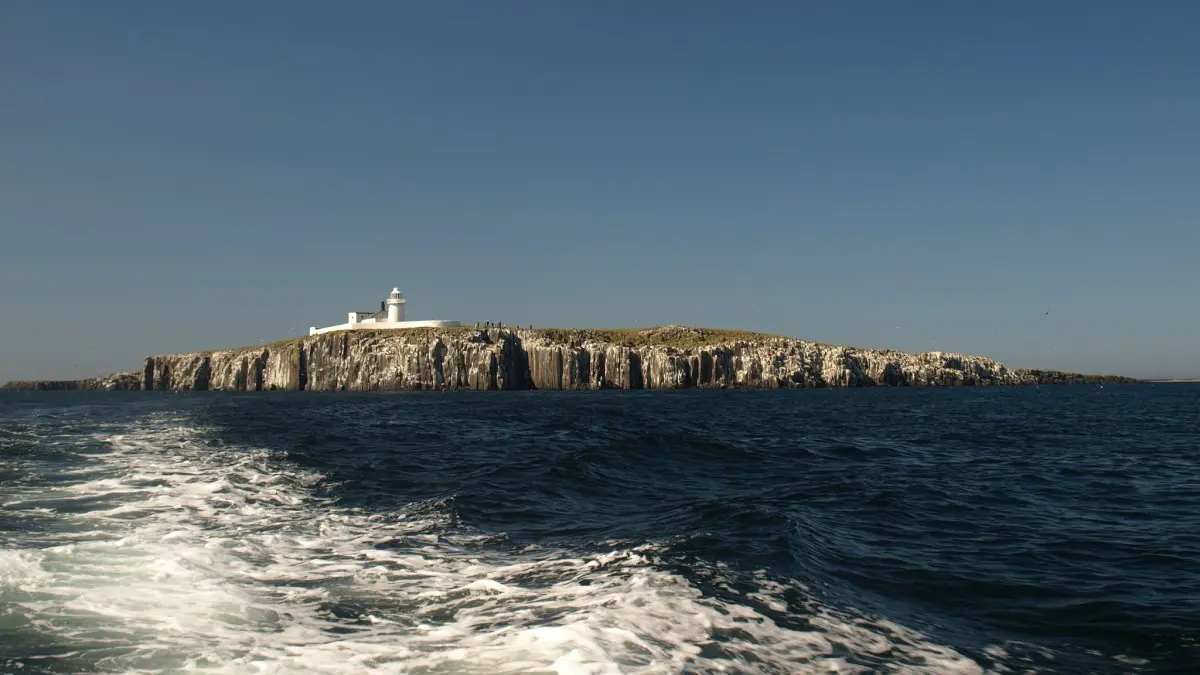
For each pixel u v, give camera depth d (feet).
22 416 264.52
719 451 131.23
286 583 48.52
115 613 41.16
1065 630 42.32
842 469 114.21
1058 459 130.82
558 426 191.83
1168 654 38.63
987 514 77.71
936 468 117.19
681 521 69.82
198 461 110.83
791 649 37.63
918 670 35.86
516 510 74.95
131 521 67.72
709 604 43.39
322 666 34.32
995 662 37.35
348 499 81.00
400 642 37.50
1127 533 68.39
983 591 49.75
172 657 35.17
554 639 37.32
